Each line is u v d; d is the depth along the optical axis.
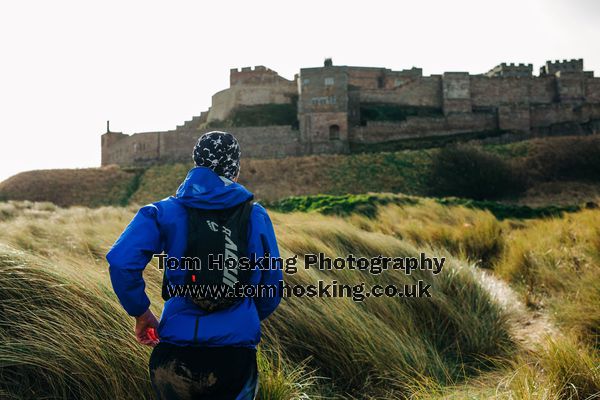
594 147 52.06
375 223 11.44
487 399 3.01
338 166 51.88
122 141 69.50
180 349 2.06
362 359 3.84
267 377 3.13
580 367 3.29
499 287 6.19
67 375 2.86
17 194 52.19
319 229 7.25
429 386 3.50
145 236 2.06
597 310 4.52
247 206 2.23
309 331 4.02
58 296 3.21
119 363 2.99
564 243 7.91
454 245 9.06
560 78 74.69
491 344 4.49
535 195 45.12
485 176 46.03
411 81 73.94
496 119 69.00
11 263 3.30
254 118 70.88
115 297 3.40
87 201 50.91
